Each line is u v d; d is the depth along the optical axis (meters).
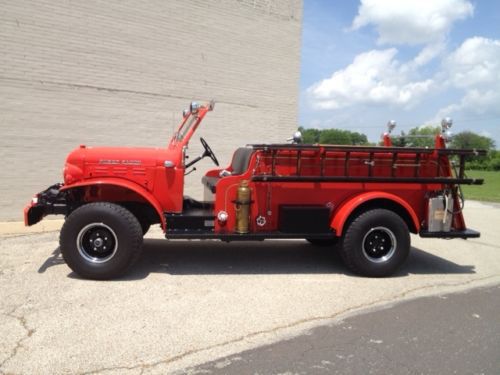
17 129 7.35
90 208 4.71
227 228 5.22
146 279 4.92
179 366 3.05
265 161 5.23
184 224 5.14
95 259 4.81
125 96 8.34
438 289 4.92
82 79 7.87
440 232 5.48
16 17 7.18
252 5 9.84
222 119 9.66
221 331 3.62
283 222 5.18
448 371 3.11
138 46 8.41
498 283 5.21
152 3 8.48
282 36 10.38
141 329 3.60
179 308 4.08
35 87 7.44
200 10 9.11
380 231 5.27
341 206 5.37
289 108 10.67
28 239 6.66
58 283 4.67
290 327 3.76
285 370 3.05
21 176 7.45
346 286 4.93
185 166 5.55
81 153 5.10
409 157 5.47
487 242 7.63
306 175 5.32
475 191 19.84
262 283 4.93
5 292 4.37
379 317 4.05
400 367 3.15
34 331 3.49
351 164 5.39
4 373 2.88
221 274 5.23
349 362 3.20
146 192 5.07
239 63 9.77
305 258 6.11
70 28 7.67
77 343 3.32
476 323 3.97
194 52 9.12
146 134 8.66
